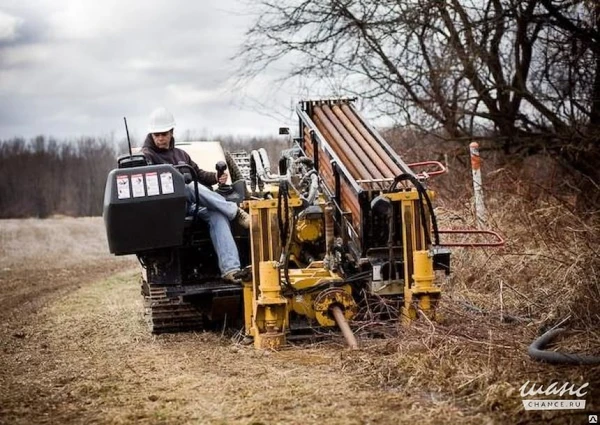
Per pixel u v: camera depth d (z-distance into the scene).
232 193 10.16
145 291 10.76
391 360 7.75
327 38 16.95
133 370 8.27
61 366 8.70
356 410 6.57
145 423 6.51
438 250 9.28
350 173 9.80
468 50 16.03
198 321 10.44
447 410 6.48
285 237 8.95
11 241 29.19
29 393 7.55
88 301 13.68
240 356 8.69
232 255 9.70
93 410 6.95
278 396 7.02
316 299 9.09
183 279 10.03
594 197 13.96
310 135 10.48
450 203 14.20
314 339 9.08
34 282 17.36
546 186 14.34
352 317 9.13
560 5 15.26
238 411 6.68
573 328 8.68
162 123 10.37
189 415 6.66
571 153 15.33
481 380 6.96
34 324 11.70
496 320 9.27
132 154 10.14
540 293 9.95
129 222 9.25
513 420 6.23
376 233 9.19
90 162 66.19
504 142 16.39
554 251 10.88
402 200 9.13
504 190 13.62
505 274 10.98
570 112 15.70
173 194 9.26
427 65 16.56
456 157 16.22
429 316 8.99
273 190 10.08
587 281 9.25
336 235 9.84
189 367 8.30
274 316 8.94
